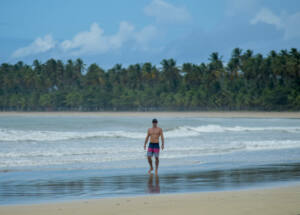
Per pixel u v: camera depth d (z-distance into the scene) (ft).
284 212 52.16
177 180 87.20
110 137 197.88
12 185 80.43
